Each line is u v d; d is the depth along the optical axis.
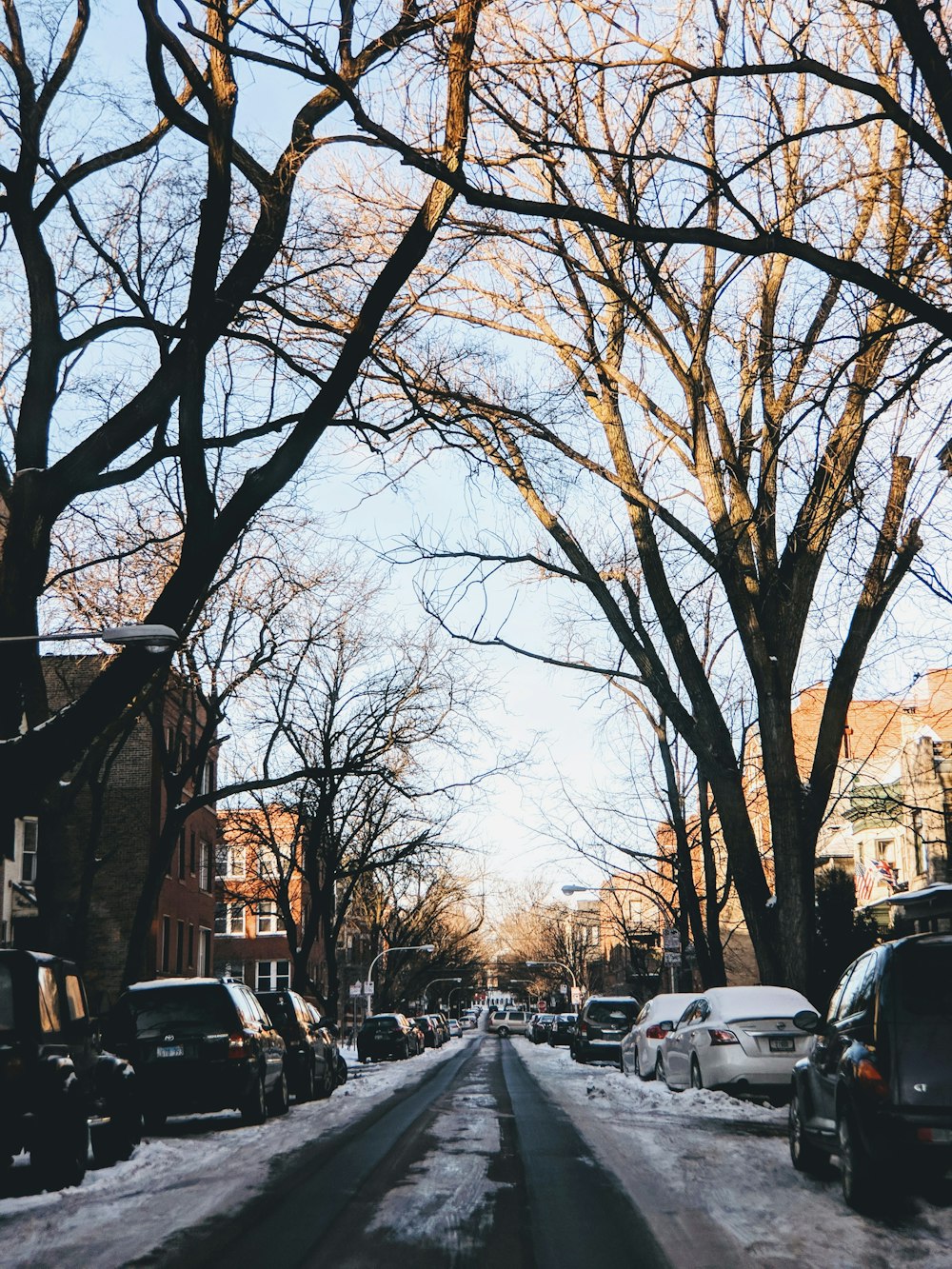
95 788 24.88
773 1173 11.27
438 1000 134.50
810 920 19.70
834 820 48.50
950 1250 7.75
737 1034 18.44
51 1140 11.05
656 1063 24.44
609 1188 10.33
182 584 12.95
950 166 10.66
